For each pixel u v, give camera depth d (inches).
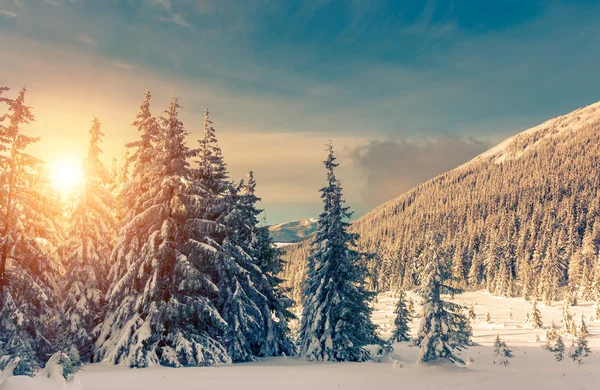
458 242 7844.5
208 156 1106.7
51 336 872.3
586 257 5812.0
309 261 1237.7
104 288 974.4
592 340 3093.0
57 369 459.8
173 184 874.8
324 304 1125.1
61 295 906.7
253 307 1048.8
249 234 1204.5
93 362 877.2
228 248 1015.6
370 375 715.4
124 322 878.4
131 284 863.1
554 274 5895.7
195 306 880.9
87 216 946.7
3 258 796.0
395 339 2438.5
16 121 808.9
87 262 917.2
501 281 6087.6
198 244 900.6
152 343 832.9
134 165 994.1
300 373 725.3
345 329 1117.1
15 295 812.6
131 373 677.9
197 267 973.2
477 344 2733.8
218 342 910.4
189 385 559.8
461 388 579.2
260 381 607.2
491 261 6624.0
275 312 1259.8
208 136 1127.0
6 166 804.6
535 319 4050.2
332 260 1167.6
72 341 844.6
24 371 462.0
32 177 837.2
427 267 1016.2
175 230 895.7
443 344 952.3
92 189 989.8
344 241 1160.2
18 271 805.2
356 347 1115.3
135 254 887.7
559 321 4303.6
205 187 1062.4
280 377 659.4
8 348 708.7
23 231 800.9
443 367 890.7
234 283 1048.8
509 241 7027.6
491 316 4756.4
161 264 871.1
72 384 446.9
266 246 1248.8
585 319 4407.0
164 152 896.9
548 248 6422.2
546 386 598.5
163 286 876.0
